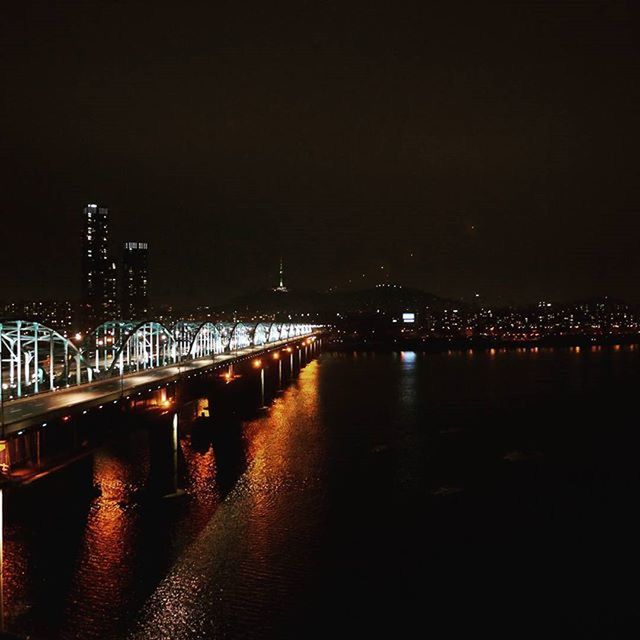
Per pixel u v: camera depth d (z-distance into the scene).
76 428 58.81
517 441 101.81
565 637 44.34
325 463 87.38
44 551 57.22
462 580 52.22
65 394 73.94
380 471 83.31
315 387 179.12
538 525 63.72
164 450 75.56
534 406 139.25
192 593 49.94
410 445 98.88
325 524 63.72
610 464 86.94
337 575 52.81
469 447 97.50
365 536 60.72
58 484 67.38
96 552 57.22
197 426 110.56
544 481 78.81
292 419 123.25
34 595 49.59
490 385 180.12
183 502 70.50
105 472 80.94
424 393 162.62
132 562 55.19
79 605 48.22
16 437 48.84
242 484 77.38
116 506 68.94
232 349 178.62
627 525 63.66
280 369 178.00
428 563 55.16
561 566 54.66
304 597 49.44
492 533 61.56
